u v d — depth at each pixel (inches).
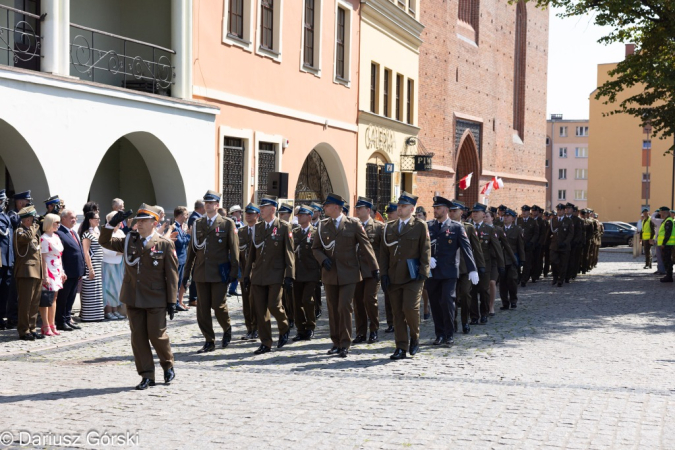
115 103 611.2
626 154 3309.5
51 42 554.6
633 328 526.3
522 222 860.6
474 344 458.6
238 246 454.0
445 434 261.1
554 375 362.9
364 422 275.9
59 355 413.7
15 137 528.7
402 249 407.5
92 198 723.4
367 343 468.4
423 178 1429.6
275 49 879.7
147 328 335.3
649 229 1202.0
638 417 285.3
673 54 922.1
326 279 425.4
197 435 258.5
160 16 719.7
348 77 1087.6
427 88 1445.6
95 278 534.9
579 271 1101.1
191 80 711.1
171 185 705.6
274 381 348.8
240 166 818.8
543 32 2156.7
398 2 1270.9
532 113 2101.4
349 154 1097.4
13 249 490.6
